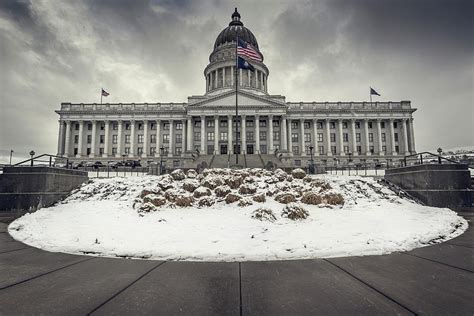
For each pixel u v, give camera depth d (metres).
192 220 10.43
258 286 4.57
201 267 5.60
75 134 73.25
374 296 4.12
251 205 12.76
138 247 6.92
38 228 9.44
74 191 17.98
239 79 73.62
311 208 12.23
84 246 7.06
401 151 72.19
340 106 72.81
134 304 3.88
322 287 4.50
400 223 9.68
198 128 71.00
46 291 4.33
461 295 4.11
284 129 67.38
